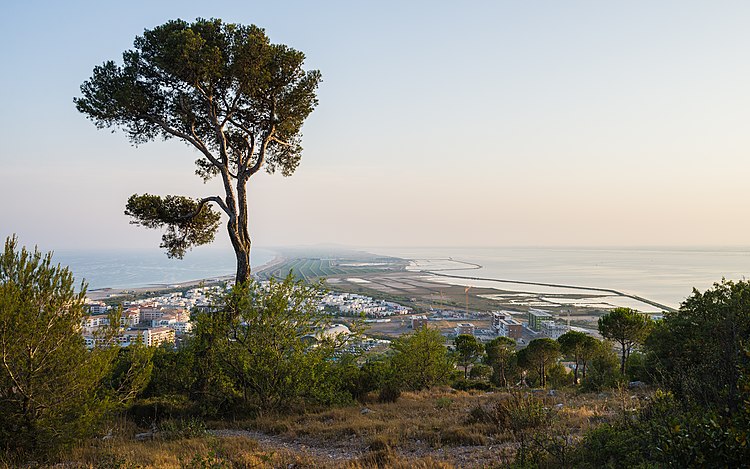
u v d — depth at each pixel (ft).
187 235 58.23
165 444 31.58
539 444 22.68
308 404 48.11
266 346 45.11
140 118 49.98
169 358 47.70
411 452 29.07
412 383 77.66
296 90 52.95
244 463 26.84
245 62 47.98
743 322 25.85
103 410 30.55
